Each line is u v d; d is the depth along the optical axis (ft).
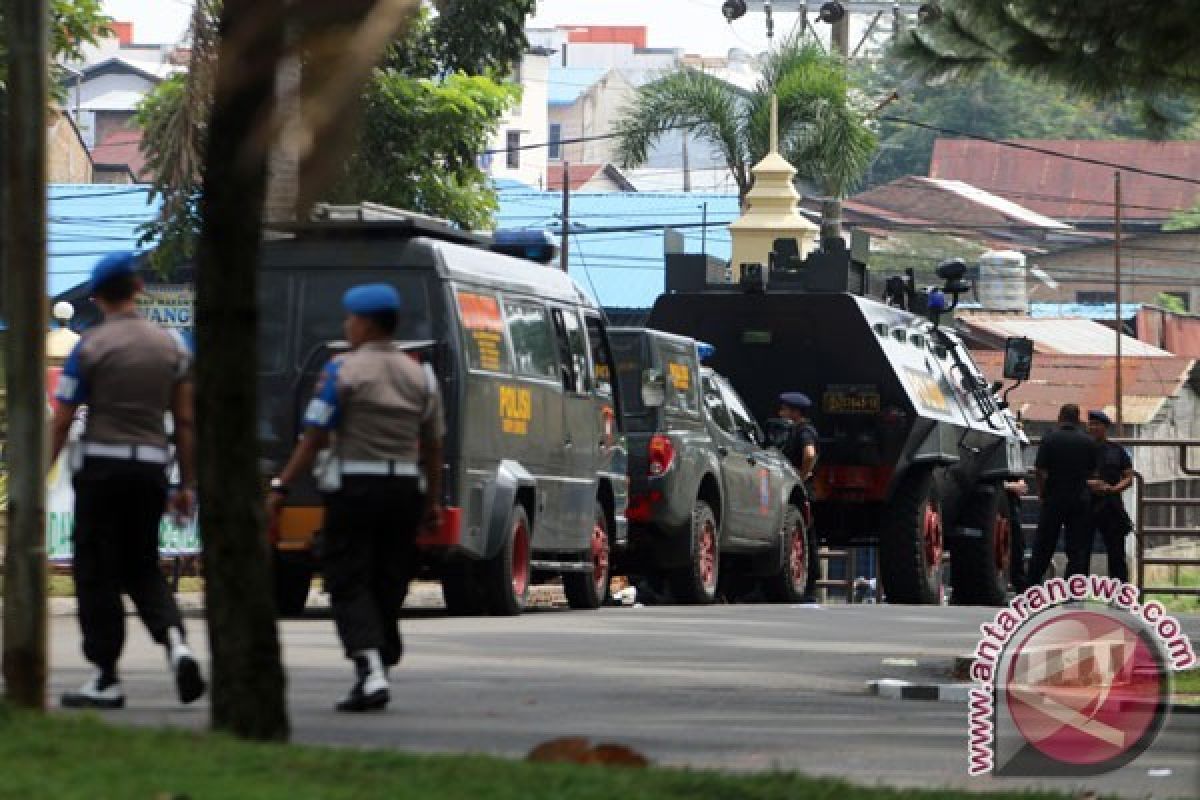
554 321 163.43
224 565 65.62
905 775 75.82
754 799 58.34
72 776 55.62
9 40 73.41
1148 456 474.90
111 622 85.87
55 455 84.99
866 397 206.28
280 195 52.31
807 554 210.79
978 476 227.81
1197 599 307.37
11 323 74.49
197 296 65.21
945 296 234.17
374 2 50.80
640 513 181.37
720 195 560.61
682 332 210.79
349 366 87.76
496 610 154.20
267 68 53.16
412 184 273.33
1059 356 506.89
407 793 55.42
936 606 192.65
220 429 65.41
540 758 65.00
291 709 89.81
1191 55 112.98
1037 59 115.03
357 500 87.61
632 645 131.23
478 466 147.64
